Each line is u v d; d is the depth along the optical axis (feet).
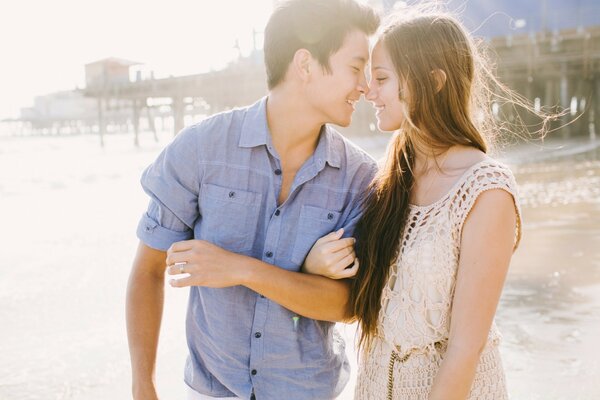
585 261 19.48
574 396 10.59
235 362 6.68
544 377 11.43
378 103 6.47
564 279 17.63
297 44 6.40
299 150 6.80
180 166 6.68
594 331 13.69
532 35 84.84
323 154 6.76
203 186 6.70
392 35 6.18
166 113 223.92
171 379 12.08
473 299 5.63
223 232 6.68
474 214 5.74
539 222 26.00
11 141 177.37
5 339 14.61
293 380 6.73
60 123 258.16
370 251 6.41
